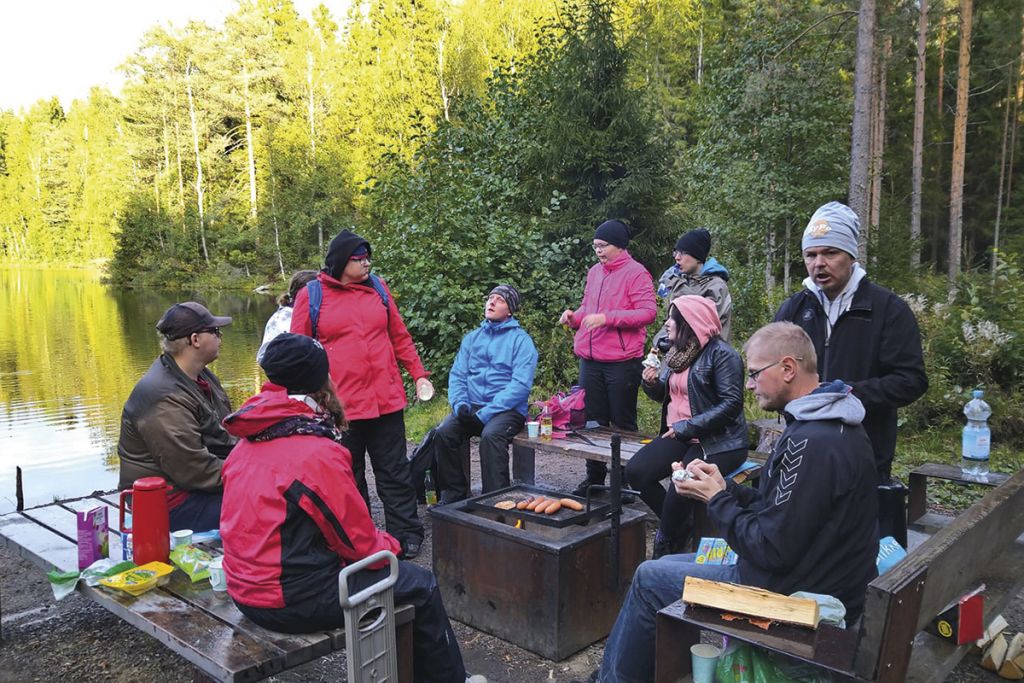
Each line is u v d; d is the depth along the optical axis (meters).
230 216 40.50
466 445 4.66
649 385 4.19
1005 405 6.45
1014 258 8.66
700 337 3.66
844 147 14.20
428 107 29.50
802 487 2.03
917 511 3.66
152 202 41.16
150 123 43.19
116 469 7.02
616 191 11.88
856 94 11.06
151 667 2.93
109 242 48.91
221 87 41.25
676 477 2.35
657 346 4.20
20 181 66.00
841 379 2.92
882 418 2.90
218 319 3.45
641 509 3.52
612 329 4.79
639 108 12.58
